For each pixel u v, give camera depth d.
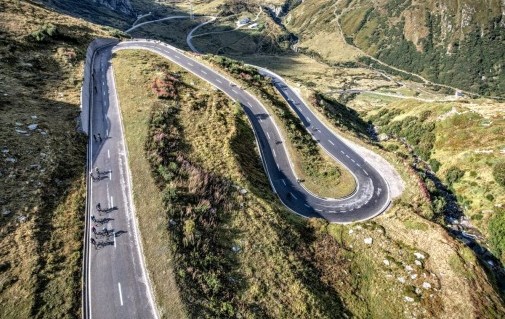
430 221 58.72
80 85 70.62
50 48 79.56
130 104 68.94
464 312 45.16
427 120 110.12
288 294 42.28
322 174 71.19
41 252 39.00
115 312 35.47
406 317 45.03
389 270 50.66
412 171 72.94
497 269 59.00
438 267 50.84
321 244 53.31
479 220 70.06
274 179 67.56
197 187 51.19
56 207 45.06
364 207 63.88
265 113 82.00
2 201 42.78
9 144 50.25
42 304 34.59
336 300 45.31
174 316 35.03
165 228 43.06
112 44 101.50
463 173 83.62
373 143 94.38
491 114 99.12
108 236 43.19
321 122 90.19
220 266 42.28
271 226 50.44
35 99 62.53
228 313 37.34
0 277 35.69
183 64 93.00
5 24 79.75
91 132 61.69
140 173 51.84
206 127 67.75
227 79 90.38
